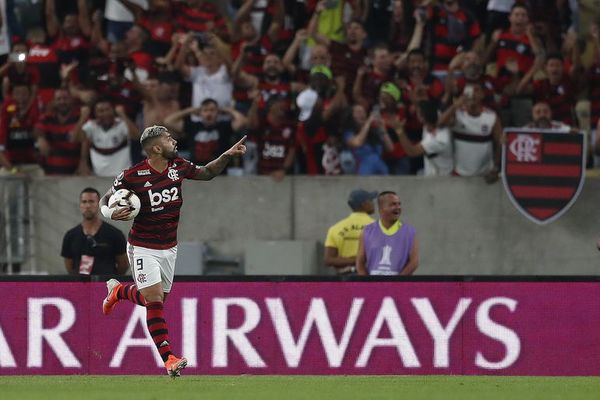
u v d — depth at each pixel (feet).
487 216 153.79
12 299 116.57
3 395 85.92
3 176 155.22
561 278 115.55
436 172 156.04
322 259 156.04
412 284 115.55
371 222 137.08
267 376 112.78
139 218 91.86
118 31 176.35
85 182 156.15
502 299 115.55
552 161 147.74
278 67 162.09
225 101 162.71
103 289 116.16
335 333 115.55
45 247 156.35
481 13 172.55
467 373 115.14
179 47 167.32
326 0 169.48
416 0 172.04
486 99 155.43
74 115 161.38
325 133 158.40
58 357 116.16
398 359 115.24
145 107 161.79
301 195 156.25
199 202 157.58
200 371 115.96
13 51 169.99
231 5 178.29
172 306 116.37
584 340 115.24
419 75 161.79
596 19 175.32
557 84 162.40
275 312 115.85
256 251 152.87
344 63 165.48
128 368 115.75
